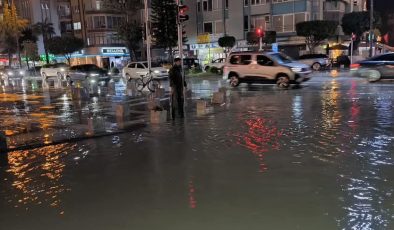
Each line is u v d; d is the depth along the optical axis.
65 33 73.62
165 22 46.44
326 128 10.72
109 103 19.56
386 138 9.33
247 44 52.12
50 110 17.78
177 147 9.26
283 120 12.23
